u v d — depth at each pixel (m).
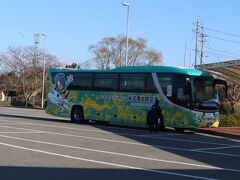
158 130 25.84
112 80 28.58
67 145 16.36
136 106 27.12
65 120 33.22
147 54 90.25
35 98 81.50
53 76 31.97
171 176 10.74
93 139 19.09
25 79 76.25
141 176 10.60
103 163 12.38
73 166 11.70
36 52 79.19
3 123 26.17
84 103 29.89
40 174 10.41
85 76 30.08
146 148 16.58
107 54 90.25
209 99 25.67
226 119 29.73
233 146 18.95
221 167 12.56
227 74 33.34
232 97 43.34
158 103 25.03
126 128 27.48
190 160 13.77
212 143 19.91
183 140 20.67
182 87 25.11
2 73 83.56
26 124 26.00
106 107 28.69
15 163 11.85
